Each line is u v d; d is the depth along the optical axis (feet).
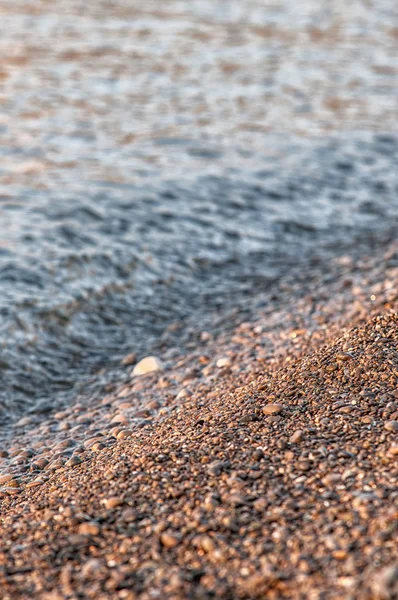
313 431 31.63
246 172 91.76
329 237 78.69
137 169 90.43
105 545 27.07
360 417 32.09
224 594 23.38
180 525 27.12
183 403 44.04
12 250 65.51
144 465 31.73
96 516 28.89
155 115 114.21
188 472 30.45
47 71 138.72
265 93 130.41
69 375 52.47
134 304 62.49
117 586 24.56
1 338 54.19
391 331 39.24
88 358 54.85
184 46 166.61
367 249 73.67
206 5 227.40
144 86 131.34
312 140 105.60
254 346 51.72
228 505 27.61
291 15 217.97
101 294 62.18
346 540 24.29
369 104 126.00
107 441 40.16
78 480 32.89
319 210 84.74
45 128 105.29
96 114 113.60
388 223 82.28
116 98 122.93
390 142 106.63
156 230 74.74
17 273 61.72
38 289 60.23
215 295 65.21
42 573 26.14
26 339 55.01
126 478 31.14
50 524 29.12
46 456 40.22
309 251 75.10
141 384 48.98
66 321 57.98
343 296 59.00
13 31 173.58
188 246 73.00
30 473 38.24
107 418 44.70
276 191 87.40
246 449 31.19
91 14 201.46
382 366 35.94
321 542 24.53
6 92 123.24
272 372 41.83
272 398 35.53
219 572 24.35
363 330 40.11
